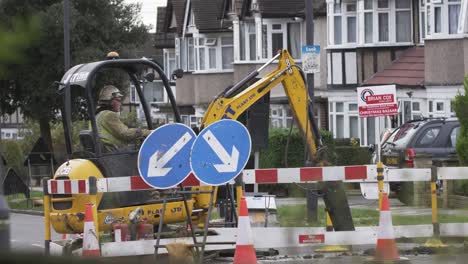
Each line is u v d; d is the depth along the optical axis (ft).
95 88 168.55
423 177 135.23
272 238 130.72
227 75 490.08
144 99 145.07
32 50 76.48
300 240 131.13
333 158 177.78
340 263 124.06
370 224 174.70
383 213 122.21
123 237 126.11
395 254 121.80
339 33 377.91
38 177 384.47
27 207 317.63
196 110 500.33
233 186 139.13
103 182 122.11
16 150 417.08
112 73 173.06
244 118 160.76
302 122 143.74
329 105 383.86
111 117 131.85
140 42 388.37
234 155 119.85
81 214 126.31
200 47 497.05
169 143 120.37
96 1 364.99
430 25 319.68
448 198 209.46
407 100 341.41
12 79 76.59
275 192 279.49
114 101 134.82
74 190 122.72
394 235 131.34
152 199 129.80
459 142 219.00
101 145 130.31
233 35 475.31
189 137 121.19
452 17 315.78
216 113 138.62
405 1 363.56
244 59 444.55
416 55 357.00
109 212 126.62
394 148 242.17
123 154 130.62
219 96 140.15
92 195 120.37
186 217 132.67
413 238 139.74
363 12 367.45
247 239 116.37
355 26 374.43
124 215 127.65
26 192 321.11
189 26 517.55
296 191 218.18
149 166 119.65
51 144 390.63
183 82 522.88
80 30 360.69
